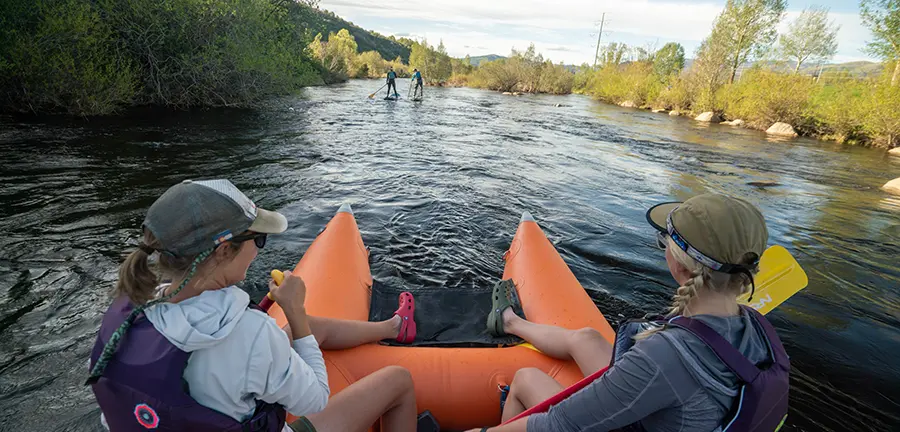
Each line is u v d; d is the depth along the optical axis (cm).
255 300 350
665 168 961
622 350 145
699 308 124
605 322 258
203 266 109
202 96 1374
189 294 111
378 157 860
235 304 110
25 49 978
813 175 1010
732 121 2145
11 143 768
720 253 117
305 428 148
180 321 103
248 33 1466
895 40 1519
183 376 103
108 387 106
